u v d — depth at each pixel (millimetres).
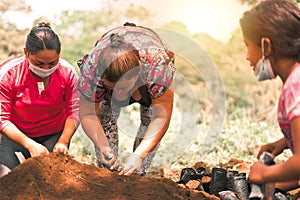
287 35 3682
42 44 4883
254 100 10828
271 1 3801
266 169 3748
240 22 3883
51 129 5590
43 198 4664
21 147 5520
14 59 5301
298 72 3672
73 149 7934
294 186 5395
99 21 13922
